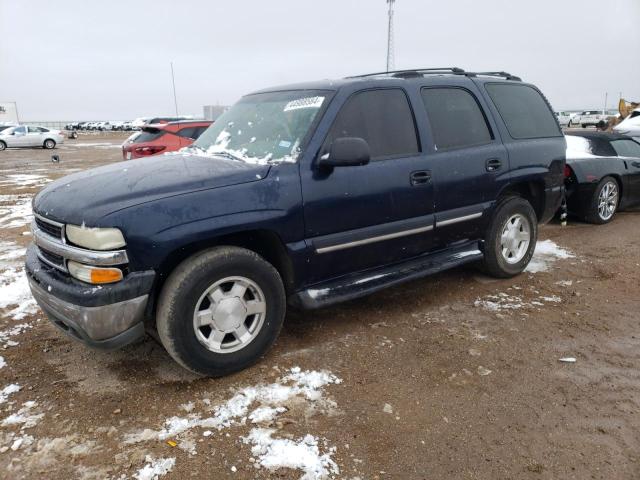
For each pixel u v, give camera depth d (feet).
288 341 12.11
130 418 9.12
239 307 10.36
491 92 15.40
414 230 12.89
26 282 16.24
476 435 8.64
